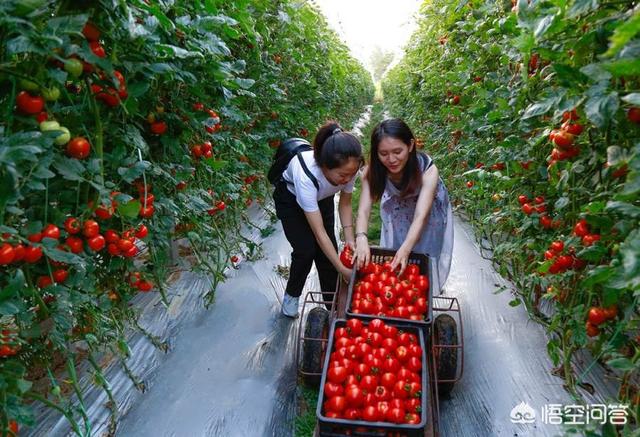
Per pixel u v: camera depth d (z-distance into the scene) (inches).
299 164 93.5
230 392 92.4
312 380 90.3
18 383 52.2
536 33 54.7
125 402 89.1
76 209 61.4
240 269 141.0
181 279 130.0
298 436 84.0
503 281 131.3
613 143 60.4
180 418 86.3
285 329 113.1
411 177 92.4
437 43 218.8
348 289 91.0
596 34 53.1
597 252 60.1
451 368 83.6
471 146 147.3
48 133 50.9
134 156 73.7
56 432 80.0
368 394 64.2
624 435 55.2
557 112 67.6
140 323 110.4
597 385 89.7
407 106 375.9
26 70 50.8
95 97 64.6
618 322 64.4
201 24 73.9
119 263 74.8
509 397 89.2
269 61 166.7
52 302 62.4
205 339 108.5
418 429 59.2
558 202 71.7
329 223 109.5
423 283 88.0
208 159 97.9
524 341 105.0
